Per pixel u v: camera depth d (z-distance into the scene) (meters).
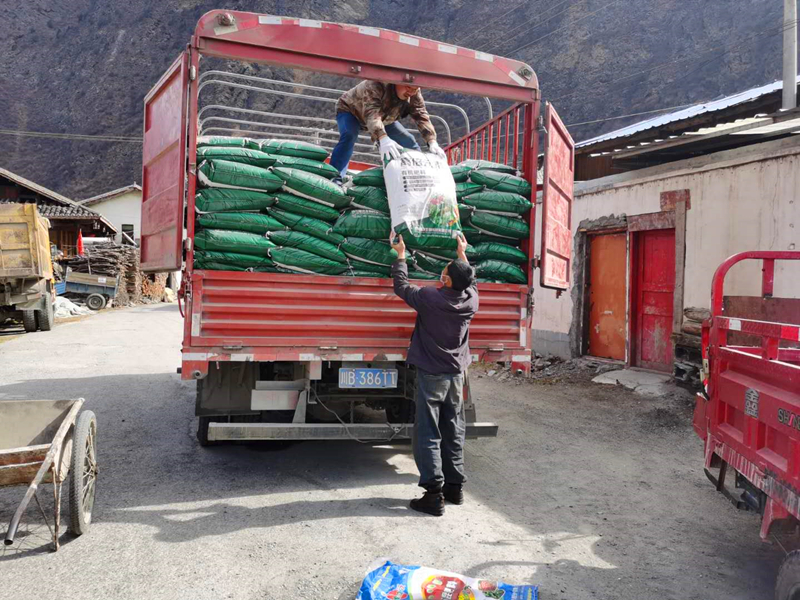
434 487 4.14
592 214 9.88
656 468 5.33
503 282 5.00
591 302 10.22
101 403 7.47
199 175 4.15
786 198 6.68
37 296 15.27
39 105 132.50
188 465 5.15
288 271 4.39
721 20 69.69
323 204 4.43
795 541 3.44
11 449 3.35
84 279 26.17
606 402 7.83
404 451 5.70
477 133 6.66
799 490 2.58
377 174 4.58
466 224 4.91
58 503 3.46
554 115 5.12
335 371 5.12
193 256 4.16
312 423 4.86
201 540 3.66
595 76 73.06
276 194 4.33
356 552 3.54
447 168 4.72
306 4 103.75
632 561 3.54
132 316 22.30
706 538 3.89
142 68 129.88
